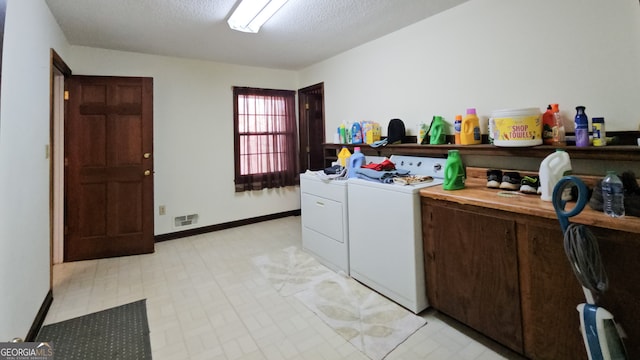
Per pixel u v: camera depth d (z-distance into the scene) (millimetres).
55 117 3014
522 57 2072
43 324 1987
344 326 1924
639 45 1620
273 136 4414
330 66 3873
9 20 1606
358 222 2426
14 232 1643
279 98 4461
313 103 4660
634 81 1645
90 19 2557
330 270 2736
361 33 3006
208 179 3988
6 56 1559
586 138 1686
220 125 4055
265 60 3951
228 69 4082
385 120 3146
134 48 3318
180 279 2635
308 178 3021
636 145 1640
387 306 2129
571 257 1124
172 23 2662
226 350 1737
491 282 1648
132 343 1801
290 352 1710
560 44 1897
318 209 2896
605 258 1256
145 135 3254
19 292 1694
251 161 4281
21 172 1760
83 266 2938
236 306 2191
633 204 1250
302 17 2613
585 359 1326
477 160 2375
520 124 1893
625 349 1112
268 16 2434
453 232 1820
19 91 1742
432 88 2660
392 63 3020
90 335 1874
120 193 3199
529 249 1482
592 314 1096
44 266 2145
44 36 2238
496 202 1596
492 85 2246
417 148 2676
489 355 1643
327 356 1673
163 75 3645
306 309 2135
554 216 1365
